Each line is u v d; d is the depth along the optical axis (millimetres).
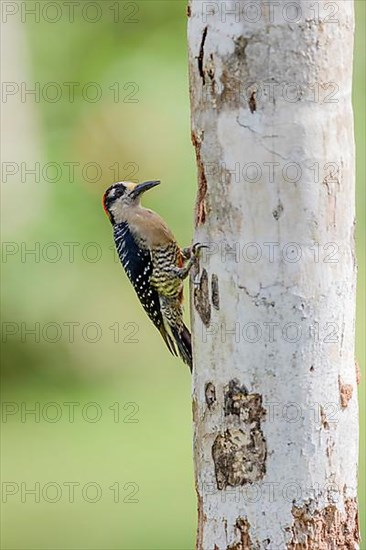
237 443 7094
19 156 20625
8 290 20031
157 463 17000
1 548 13797
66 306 20719
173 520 14617
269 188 6797
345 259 7016
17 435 18828
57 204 20312
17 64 21391
